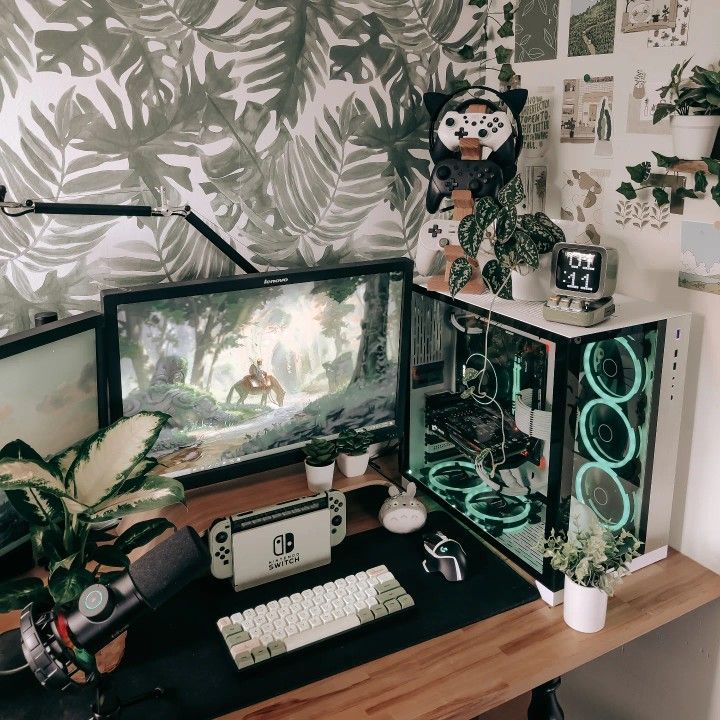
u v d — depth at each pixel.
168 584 0.96
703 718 1.63
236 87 1.61
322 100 1.71
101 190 1.54
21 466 1.07
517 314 1.45
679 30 1.41
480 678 1.25
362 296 1.64
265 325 1.54
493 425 1.59
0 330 1.52
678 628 1.64
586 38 1.60
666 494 1.53
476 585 1.48
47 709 1.19
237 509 1.60
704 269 1.45
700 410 1.51
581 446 1.47
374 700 1.21
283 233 1.75
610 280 1.39
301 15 1.64
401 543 1.61
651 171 1.51
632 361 1.44
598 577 1.34
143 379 1.46
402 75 1.79
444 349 1.69
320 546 1.52
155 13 1.50
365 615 1.36
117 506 1.16
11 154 1.45
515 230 1.43
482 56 1.89
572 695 1.99
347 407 1.70
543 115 1.74
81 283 1.57
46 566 1.36
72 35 1.44
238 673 1.25
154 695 1.21
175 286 1.43
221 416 1.56
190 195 1.63
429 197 1.68
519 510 1.53
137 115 1.54
